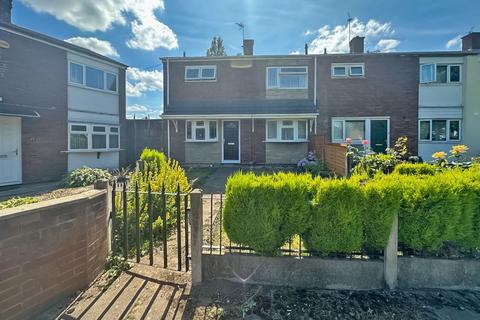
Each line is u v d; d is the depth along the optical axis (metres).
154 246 4.13
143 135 16.39
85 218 3.00
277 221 3.11
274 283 3.14
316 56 14.17
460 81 13.85
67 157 11.12
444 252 3.24
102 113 12.77
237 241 3.19
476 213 3.13
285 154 14.20
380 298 2.88
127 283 3.10
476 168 4.04
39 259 2.50
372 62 14.08
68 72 11.13
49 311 2.56
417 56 13.91
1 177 9.01
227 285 3.09
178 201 3.35
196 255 3.09
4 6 9.91
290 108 13.89
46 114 10.30
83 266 2.97
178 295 2.88
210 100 14.75
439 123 13.98
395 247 3.05
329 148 10.38
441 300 2.86
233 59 14.47
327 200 3.08
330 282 3.10
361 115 14.14
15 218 2.30
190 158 14.58
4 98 8.92
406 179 3.32
